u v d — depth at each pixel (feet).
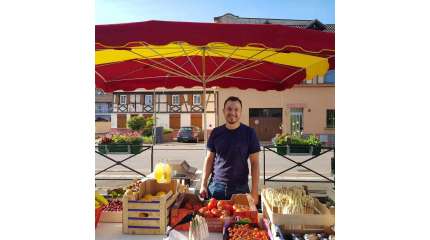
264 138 77.25
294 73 14.94
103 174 31.81
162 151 56.34
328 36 8.12
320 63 12.75
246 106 77.36
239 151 11.57
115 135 21.77
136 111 100.73
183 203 9.23
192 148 60.49
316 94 75.87
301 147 21.75
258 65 14.26
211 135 12.13
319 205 8.43
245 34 7.97
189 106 98.27
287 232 7.71
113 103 100.83
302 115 76.23
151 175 13.58
